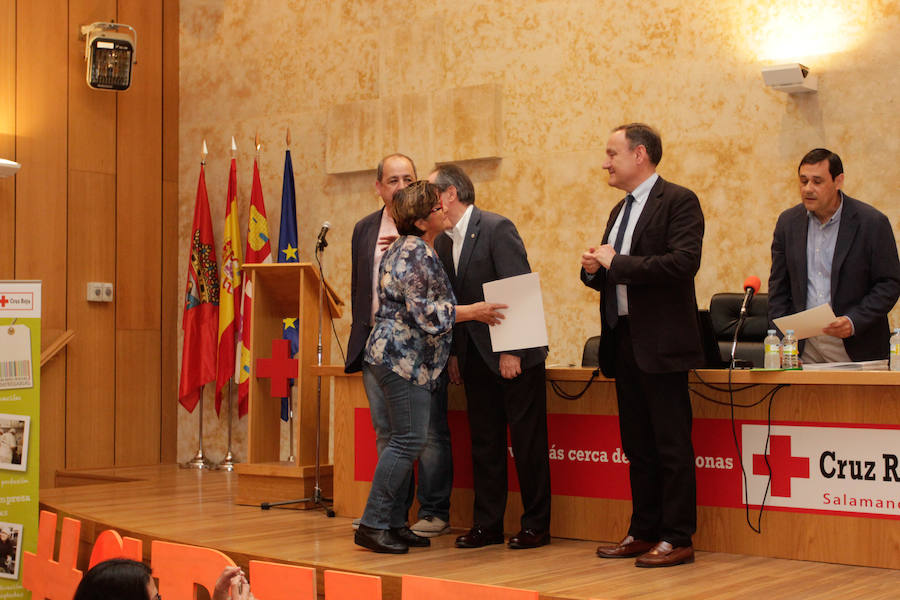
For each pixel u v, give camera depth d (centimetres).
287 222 768
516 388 420
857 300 424
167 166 845
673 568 374
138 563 228
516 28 695
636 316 383
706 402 418
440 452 458
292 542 434
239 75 828
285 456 769
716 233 618
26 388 510
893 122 562
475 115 704
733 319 513
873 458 381
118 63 768
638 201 395
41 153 768
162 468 804
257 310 566
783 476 400
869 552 380
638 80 646
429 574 362
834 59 581
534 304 407
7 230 746
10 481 506
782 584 345
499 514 430
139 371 823
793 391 398
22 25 761
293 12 804
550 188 679
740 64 612
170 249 845
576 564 383
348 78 773
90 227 795
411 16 743
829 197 428
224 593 231
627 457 405
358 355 460
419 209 409
